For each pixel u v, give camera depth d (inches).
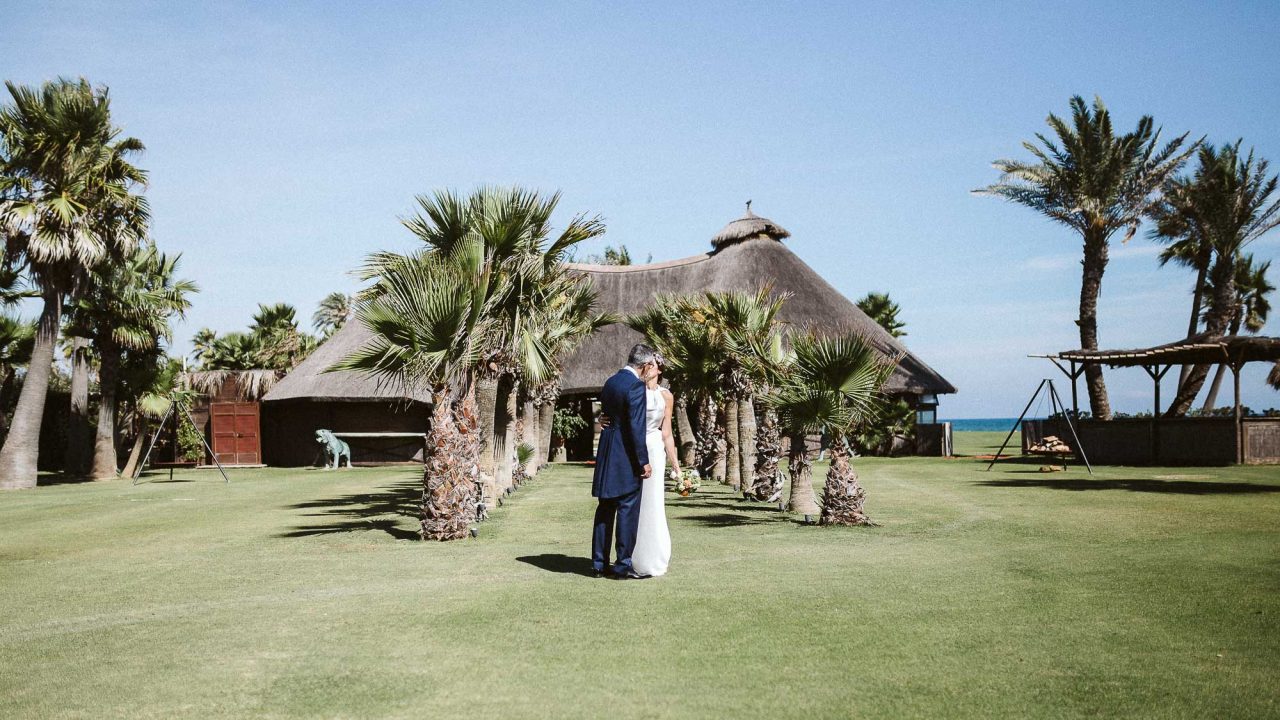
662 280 1307.8
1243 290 1664.6
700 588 245.3
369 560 311.0
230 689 157.8
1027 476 740.0
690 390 634.8
